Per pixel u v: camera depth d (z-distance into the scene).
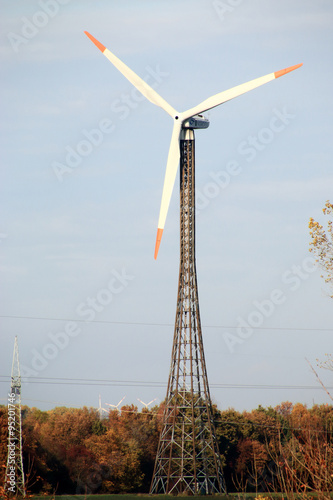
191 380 137.88
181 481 132.25
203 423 139.62
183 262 141.75
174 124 126.88
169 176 127.81
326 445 26.17
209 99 124.56
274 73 118.50
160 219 127.12
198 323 139.88
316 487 25.11
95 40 123.12
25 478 121.69
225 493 129.75
